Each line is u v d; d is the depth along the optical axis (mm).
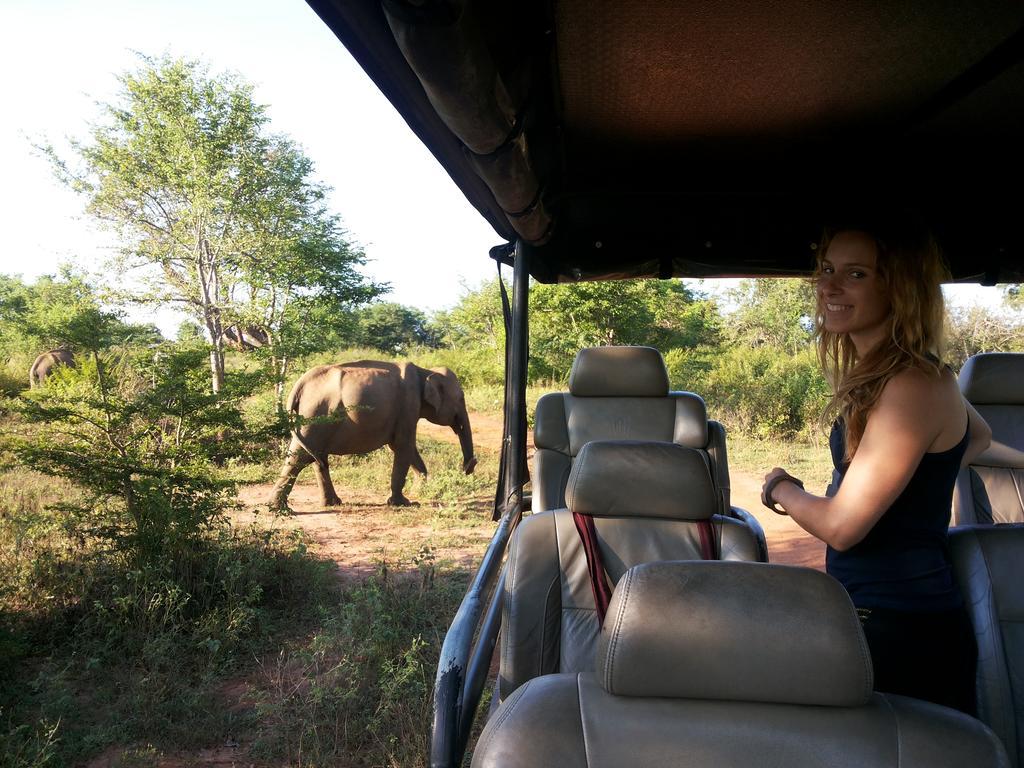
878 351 1906
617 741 1500
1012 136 4145
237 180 15531
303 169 16328
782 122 4027
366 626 5305
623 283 17766
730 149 4512
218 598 6156
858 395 1896
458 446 15016
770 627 1526
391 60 2143
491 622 2818
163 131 15219
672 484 3221
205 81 15586
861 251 1926
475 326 25047
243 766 3977
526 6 2676
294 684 4883
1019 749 2354
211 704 4594
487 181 3221
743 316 23516
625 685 1548
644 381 6316
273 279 15453
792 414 15633
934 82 3430
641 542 3242
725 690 1533
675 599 1552
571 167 4973
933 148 4395
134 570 5984
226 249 15445
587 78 3432
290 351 14922
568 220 5703
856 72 3314
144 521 6355
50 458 6465
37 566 6113
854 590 1956
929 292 1914
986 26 2855
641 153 4637
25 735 4152
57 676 4594
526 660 3176
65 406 6730
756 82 3459
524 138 3178
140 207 15609
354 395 10070
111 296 14844
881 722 1503
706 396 16828
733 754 1463
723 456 6234
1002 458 4184
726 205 5613
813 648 1514
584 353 6398
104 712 4488
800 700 1525
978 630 2420
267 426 7660
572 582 3230
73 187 14992
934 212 5078
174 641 5406
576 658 3162
